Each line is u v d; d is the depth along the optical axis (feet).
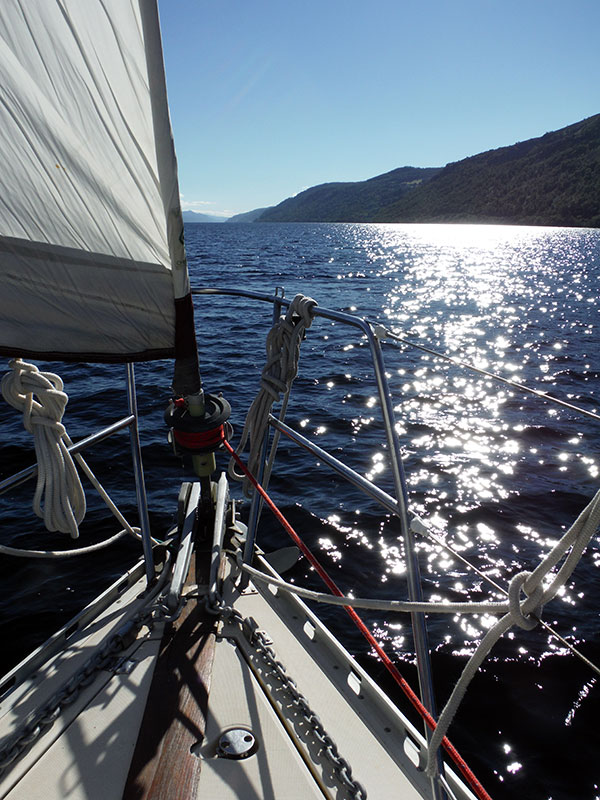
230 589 8.29
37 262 4.92
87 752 5.68
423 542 17.67
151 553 8.50
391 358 43.62
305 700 6.31
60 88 4.42
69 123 4.53
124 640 6.99
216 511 8.52
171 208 4.92
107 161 4.75
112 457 22.16
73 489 6.96
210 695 6.39
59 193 4.75
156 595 8.07
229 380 35.99
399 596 15.17
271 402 7.77
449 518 19.29
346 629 13.88
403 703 11.80
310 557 7.06
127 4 4.15
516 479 22.31
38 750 5.71
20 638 12.61
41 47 4.29
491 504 20.22
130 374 8.55
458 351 46.65
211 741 5.83
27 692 6.49
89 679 6.52
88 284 5.15
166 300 5.49
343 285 89.04
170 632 7.20
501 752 10.55
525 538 18.16
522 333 54.54
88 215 4.90
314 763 5.66
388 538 17.70
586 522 3.09
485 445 25.96
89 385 32.76
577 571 16.14
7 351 5.19
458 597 15.29
